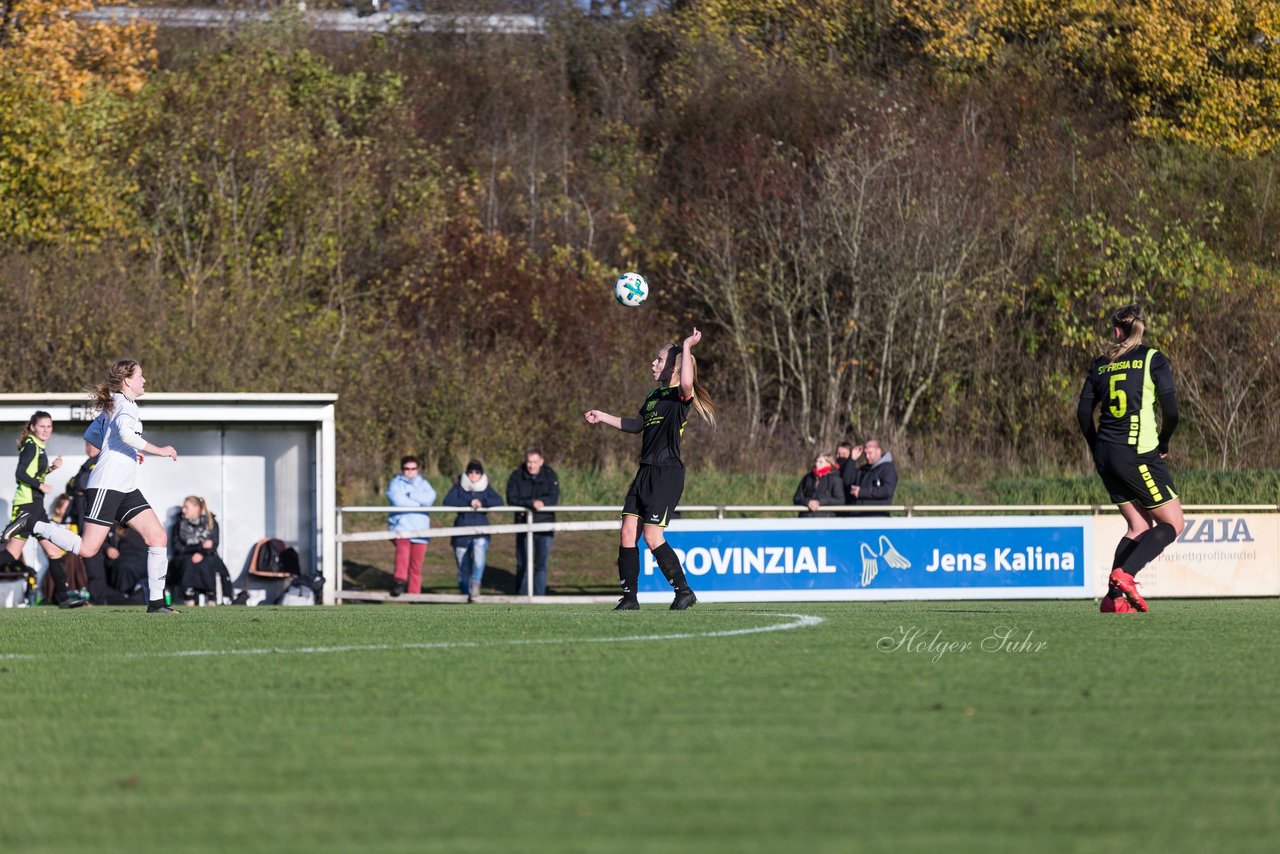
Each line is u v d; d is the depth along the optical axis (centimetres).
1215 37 14388
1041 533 6975
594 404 11094
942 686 2350
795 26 15425
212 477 7325
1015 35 15188
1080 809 1539
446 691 2319
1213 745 1869
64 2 12044
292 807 1559
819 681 2408
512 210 14262
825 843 1402
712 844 1398
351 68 14938
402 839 1423
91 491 4397
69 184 10862
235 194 11550
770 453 11475
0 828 1483
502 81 15625
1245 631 3247
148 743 1916
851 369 12388
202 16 14775
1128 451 3831
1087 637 3100
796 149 13438
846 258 12375
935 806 1548
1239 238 13138
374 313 11719
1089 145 13562
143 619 3891
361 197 12138
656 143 15012
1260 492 9938
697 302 13050
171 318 10006
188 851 1391
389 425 10594
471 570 7662
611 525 7156
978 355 12269
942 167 12531
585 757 1795
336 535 7106
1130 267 12225
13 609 5125
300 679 2472
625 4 16912
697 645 2938
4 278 9812
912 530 6888
